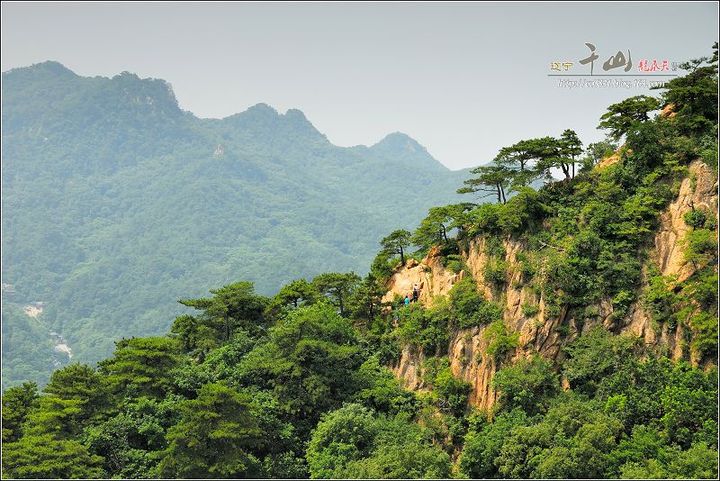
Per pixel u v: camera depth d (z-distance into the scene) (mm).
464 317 96375
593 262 91812
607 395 84188
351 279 114625
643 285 89312
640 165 94938
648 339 86750
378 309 109188
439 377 94875
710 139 91438
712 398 76750
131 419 90062
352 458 85875
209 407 83812
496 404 89562
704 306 83875
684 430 76188
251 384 98875
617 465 75438
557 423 81062
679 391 78562
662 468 72312
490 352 91625
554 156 102125
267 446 92000
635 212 91438
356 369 102250
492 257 98438
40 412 89250
